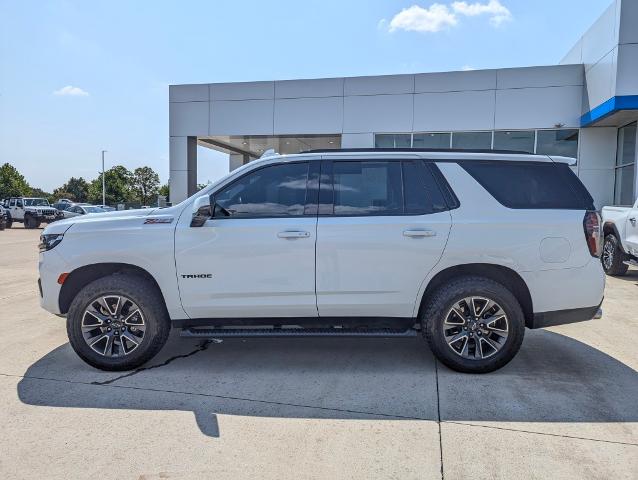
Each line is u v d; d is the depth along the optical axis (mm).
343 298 4414
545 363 4785
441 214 4430
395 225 4383
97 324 4508
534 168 4605
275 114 18266
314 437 3330
